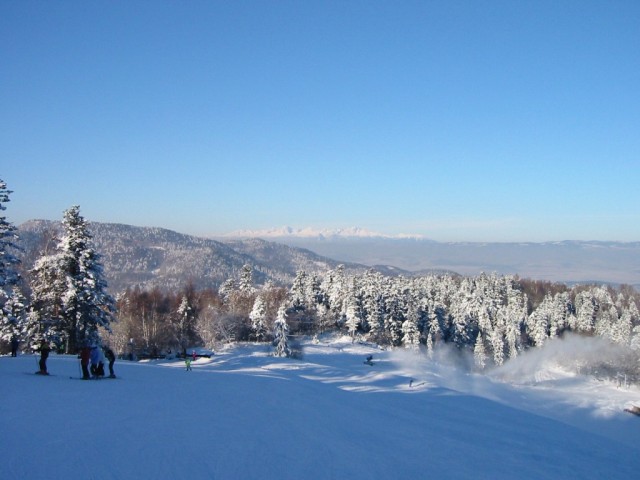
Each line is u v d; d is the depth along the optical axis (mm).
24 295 45312
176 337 78750
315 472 10297
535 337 108438
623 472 15031
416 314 96938
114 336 73062
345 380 46875
